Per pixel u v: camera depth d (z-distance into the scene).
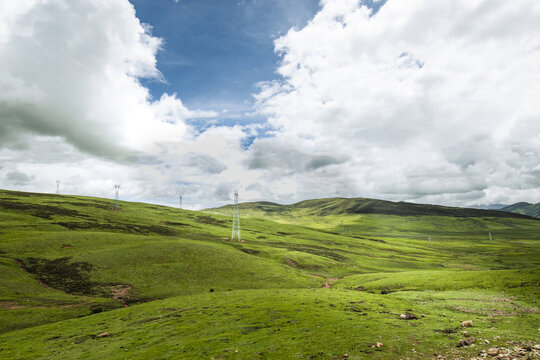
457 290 53.59
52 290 65.62
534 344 21.83
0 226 119.50
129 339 32.03
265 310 38.31
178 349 26.53
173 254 95.81
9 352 31.12
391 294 54.50
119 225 159.62
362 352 22.58
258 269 96.31
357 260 146.62
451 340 24.19
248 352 24.28
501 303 39.66
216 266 92.25
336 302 42.12
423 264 144.88
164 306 48.22
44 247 93.56
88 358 27.00
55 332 38.66
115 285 71.38
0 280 64.25
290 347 24.72
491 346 22.08
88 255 88.31
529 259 158.75
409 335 26.02
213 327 32.84
